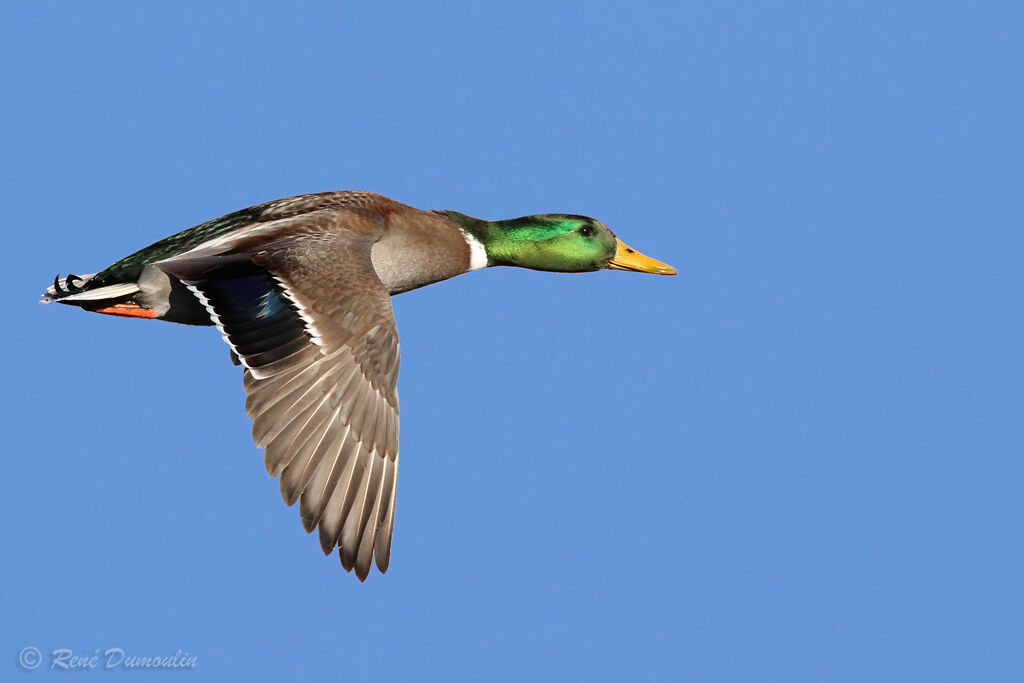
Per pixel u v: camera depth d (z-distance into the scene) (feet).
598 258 49.26
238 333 35.78
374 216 43.52
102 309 42.32
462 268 46.80
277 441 34.32
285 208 43.70
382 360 36.17
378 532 34.88
